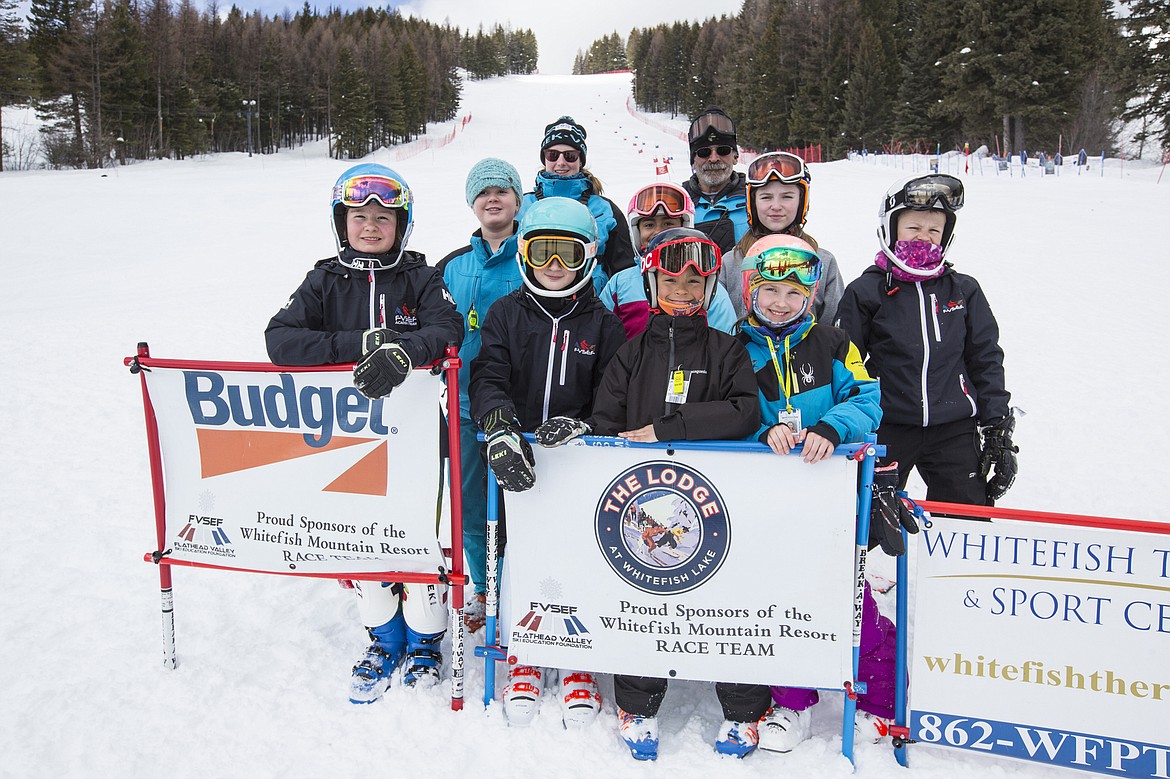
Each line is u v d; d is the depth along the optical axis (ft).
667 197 9.59
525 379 8.61
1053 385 19.69
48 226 56.08
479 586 10.07
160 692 8.26
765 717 7.77
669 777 7.22
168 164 144.05
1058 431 16.69
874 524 7.38
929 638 7.30
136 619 9.78
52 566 11.12
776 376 8.04
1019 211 50.49
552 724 7.89
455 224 51.55
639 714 7.70
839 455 7.23
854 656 7.43
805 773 7.29
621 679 7.84
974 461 9.30
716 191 12.09
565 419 7.43
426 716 7.97
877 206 53.42
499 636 8.26
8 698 8.12
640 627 7.70
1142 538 6.72
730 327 8.86
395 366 7.23
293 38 242.78
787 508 7.38
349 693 8.29
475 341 9.89
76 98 153.28
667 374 7.76
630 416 7.82
